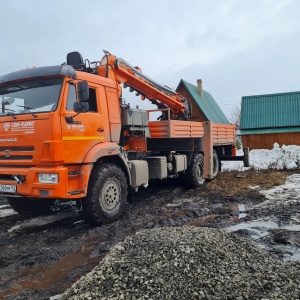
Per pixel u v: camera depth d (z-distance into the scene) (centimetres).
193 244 343
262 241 458
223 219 588
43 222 615
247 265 325
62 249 456
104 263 329
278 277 299
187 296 267
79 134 541
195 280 286
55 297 310
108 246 461
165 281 285
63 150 507
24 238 516
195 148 968
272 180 1006
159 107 945
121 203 616
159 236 375
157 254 327
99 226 568
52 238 512
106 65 689
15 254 441
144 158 797
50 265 404
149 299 262
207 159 988
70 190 527
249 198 761
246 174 1184
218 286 277
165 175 812
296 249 423
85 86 540
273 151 1828
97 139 583
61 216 659
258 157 1773
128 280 290
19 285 350
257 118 2164
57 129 503
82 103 533
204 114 2167
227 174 1201
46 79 541
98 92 604
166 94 931
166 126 791
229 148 1265
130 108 715
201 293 268
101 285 291
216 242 361
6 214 689
